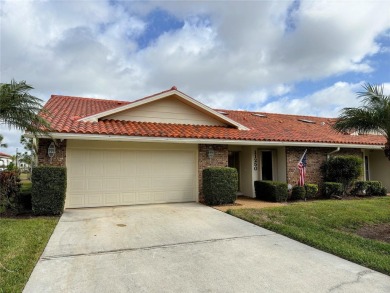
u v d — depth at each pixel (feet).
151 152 41.96
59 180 33.12
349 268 18.33
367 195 53.11
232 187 41.45
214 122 50.29
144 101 44.11
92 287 15.30
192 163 44.14
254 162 52.24
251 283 16.02
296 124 65.05
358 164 50.67
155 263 18.81
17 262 17.93
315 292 15.03
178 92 45.68
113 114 43.55
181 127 45.21
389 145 29.43
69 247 21.77
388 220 32.37
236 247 22.31
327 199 48.88
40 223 28.04
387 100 27.91
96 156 39.09
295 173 51.03
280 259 19.81
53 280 16.07
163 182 42.34
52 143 36.52
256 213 34.14
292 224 29.55
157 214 34.27
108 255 20.20
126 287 15.35
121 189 40.11
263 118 66.80
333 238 24.44
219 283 15.97
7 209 34.01
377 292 15.03
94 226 28.30
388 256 20.35
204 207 39.04
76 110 48.96
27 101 26.13
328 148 54.29
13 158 112.68
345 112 30.12
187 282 16.05
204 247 22.25
